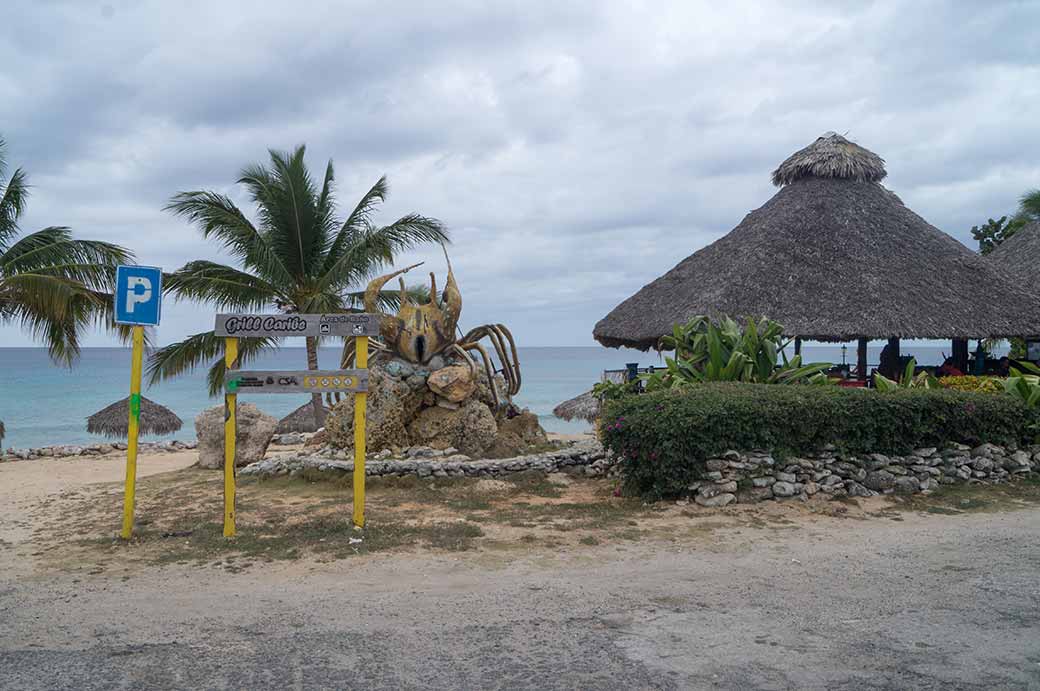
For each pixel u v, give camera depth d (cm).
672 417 925
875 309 1664
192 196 2005
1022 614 544
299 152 2159
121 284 798
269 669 461
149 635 518
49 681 444
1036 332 1702
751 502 918
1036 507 914
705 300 1694
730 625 527
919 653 476
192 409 4444
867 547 736
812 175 2059
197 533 808
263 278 2153
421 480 1066
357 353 814
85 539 808
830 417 961
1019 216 3634
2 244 1853
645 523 844
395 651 487
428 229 2155
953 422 1011
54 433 3272
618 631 518
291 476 1107
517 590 609
